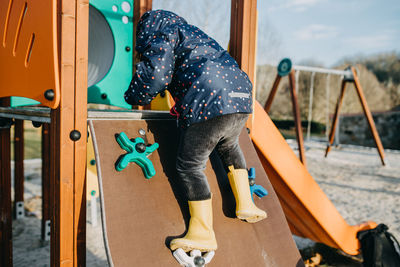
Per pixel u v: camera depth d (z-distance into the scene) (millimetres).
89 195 3670
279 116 19859
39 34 1498
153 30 1606
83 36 1453
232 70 1563
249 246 1736
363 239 2750
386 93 18891
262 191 1881
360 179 6652
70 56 1427
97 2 2584
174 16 1661
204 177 1570
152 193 1567
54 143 1490
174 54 1531
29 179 5664
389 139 15828
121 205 1440
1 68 1862
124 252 1355
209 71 1480
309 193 2527
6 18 1817
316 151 10734
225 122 1486
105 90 2652
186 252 1505
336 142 10258
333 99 18422
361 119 16828
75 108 1464
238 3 2156
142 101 1603
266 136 2361
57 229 1477
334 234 2623
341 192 5562
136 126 1684
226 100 1469
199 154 1527
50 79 1429
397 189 5844
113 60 2693
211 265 1557
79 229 1502
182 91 1519
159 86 1498
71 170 1469
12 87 1745
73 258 1491
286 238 1905
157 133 1743
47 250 3076
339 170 7594
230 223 1742
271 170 2461
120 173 1507
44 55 1461
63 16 1392
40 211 4168
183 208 1623
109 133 1562
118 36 2705
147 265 1389
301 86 19062
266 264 1743
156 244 1456
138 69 1491
